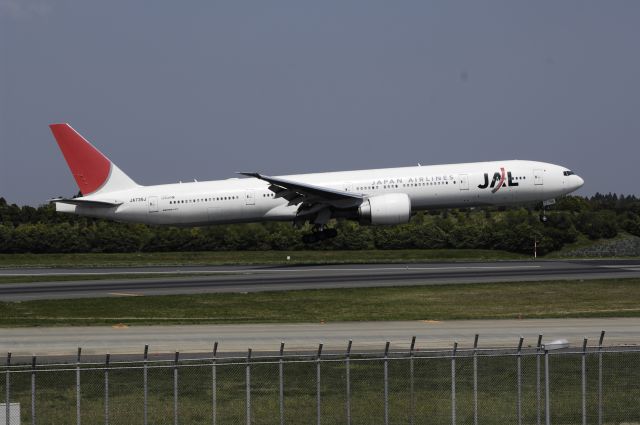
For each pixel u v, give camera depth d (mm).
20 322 158250
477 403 103000
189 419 98438
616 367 119000
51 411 101438
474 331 143000
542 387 110438
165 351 127188
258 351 126250
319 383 95125
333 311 169500
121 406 102875
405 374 114188
